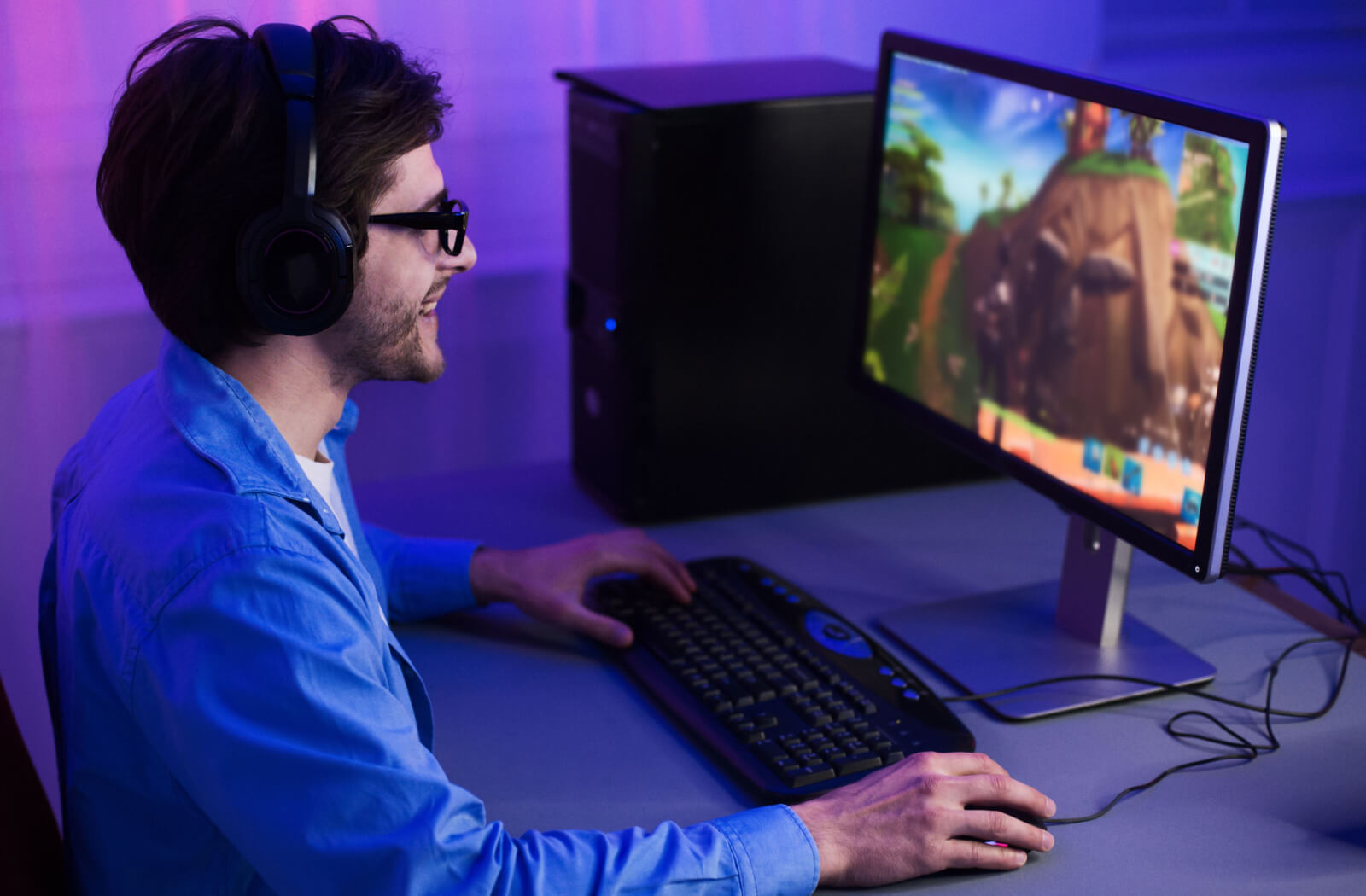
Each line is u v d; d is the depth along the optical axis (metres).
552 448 1.97
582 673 1.12
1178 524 0.97
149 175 0.78
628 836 0.82
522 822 0.91
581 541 1.22
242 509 0.77
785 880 0.82
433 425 1.89
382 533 1.25
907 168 1.24
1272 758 0.98
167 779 0.81
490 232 1.82
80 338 1.68
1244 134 0.87
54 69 1.57
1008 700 1.05
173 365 0.85
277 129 0.77
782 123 1.32
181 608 0.74
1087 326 1.04
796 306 1.39
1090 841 0.88
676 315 1.34
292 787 0.73
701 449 1.40
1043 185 1.07
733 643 1.11
